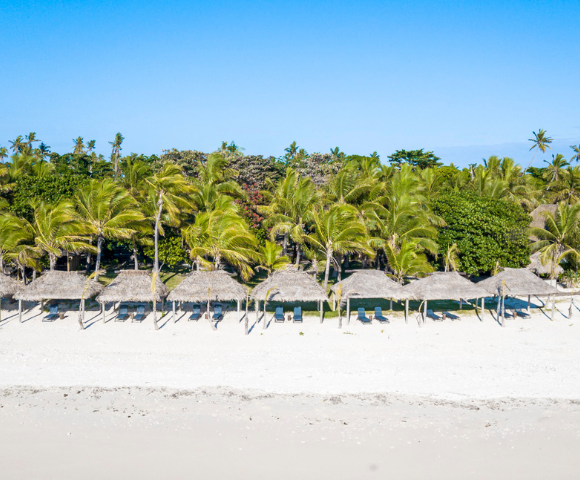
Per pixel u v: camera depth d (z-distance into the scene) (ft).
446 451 52.34
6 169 159.84
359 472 48.37
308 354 82.94
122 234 122.31
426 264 114.73
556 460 50.93
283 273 103.91
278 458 50.60
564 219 139.33
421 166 315.58
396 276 121.29
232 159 204.74
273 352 83.76
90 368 75.15
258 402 63.52
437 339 91.97
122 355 81.25
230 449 52.16
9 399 63.10
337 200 148.77
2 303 112.16
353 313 110.63
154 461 49.78
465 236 132.46
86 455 50.67
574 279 135.44
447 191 172.76
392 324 101.81
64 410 60.39
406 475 48.01
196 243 123.44
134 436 54.49
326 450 52.16
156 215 135.44
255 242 119.14
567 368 77.30
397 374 74.28
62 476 47.01
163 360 79.15
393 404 63.46
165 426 56.85
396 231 128.67
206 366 76.74
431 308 115.44
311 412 60.80
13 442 52.80
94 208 120.88
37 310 107.65
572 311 113.19
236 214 128.98
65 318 102.53
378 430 56.54
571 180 222.48
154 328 96.37
